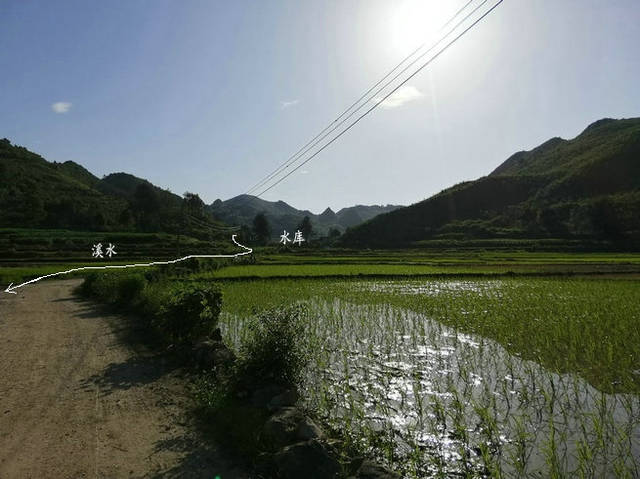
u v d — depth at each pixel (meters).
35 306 21.59
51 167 162.75
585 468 6.25
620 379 10.04
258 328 9.50
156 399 8.51
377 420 7.89
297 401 8.26
